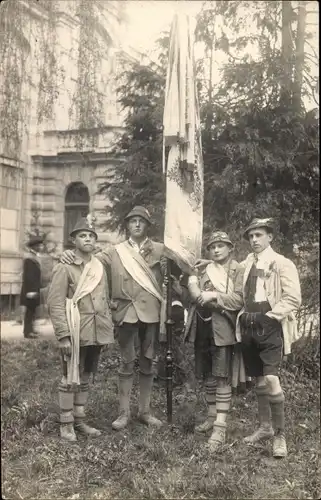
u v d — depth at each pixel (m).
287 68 5.59
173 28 4.09
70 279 3.75
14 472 3.07
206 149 5.80
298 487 2.92
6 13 4.11
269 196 5.45
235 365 3.67
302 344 5.62
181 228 3.98
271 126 5.55
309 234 5.77
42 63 4.76
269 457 3.39
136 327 3.96
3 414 4.13
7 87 4.31
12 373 5.69
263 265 3.55
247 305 3.51
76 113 5.47
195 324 3.80
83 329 3.68
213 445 3.46
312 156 5.78
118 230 7.23
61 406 3.64
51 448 3.41
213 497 2.80
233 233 5.39
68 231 13.69
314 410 4.39
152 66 6.76
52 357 6.66
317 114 5.75
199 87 5.92
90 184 12.79
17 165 4.84
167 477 2.96
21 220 12.78
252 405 4.49
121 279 3.98
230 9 6.03
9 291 11.62
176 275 4.23
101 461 3.17
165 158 4.20
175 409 4.42
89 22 5.13
